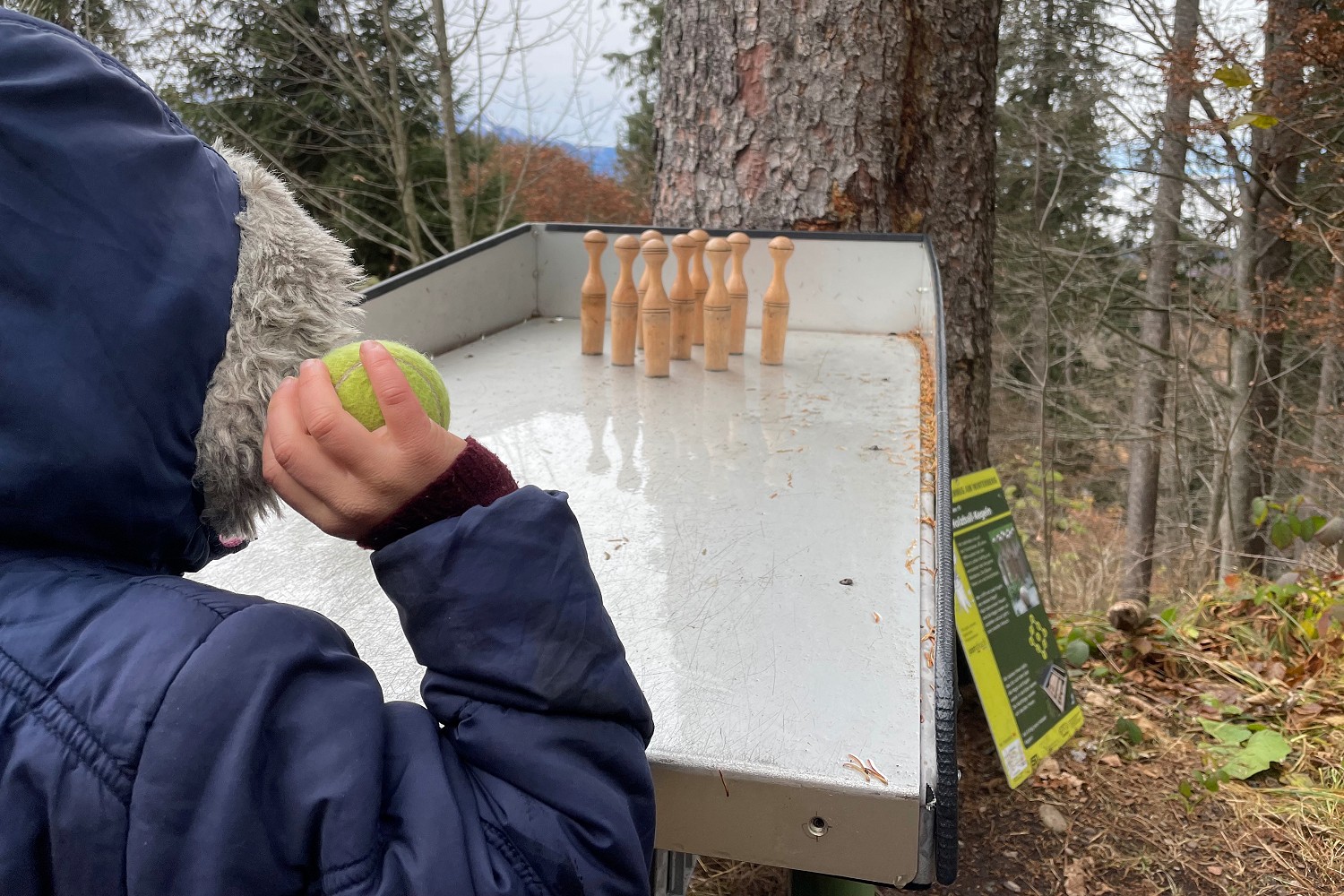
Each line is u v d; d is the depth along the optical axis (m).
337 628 0.64
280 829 0.53
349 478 0.60
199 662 0.52
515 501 0.62
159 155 0.60
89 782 0.51
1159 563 9.88
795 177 2.67
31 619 0.55
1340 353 7.11
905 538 1.22
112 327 0.56
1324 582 3.52
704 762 0.79
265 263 0.63
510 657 0.61
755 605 1.05
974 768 2.55
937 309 1.94
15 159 0.54
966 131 2.71
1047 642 2.50
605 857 0.61
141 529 0.60
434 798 0.57
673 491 1.37
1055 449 9.64
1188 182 6.88
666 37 2.92
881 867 0.79
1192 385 7.82
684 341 2.17
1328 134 5.99
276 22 6.95
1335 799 2.32
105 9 6.18
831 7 2.61
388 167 7.58
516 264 2.49
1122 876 2.15
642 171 10.34
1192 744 2.61
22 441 0.54
